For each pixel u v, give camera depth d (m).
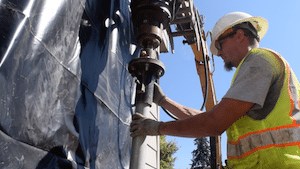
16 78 1.17
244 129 1.35
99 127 2.02
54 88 1.49
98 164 1.95
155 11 2.20
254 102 1.24
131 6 2.32
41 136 1.34
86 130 1.81
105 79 2.21
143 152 1.70
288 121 1.24
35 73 1.31
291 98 1.29
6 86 1.10
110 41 2.38
